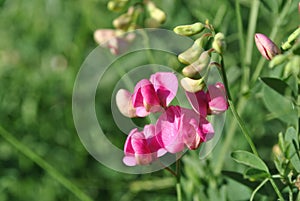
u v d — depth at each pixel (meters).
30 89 0.75
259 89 0.60
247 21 0.68
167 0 0.69
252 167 0.52
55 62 0.78
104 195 0.68
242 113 0.61
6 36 0.83
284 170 0.52
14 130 0.72
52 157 0.70
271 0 0.60
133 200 0.67
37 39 0.81
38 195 0.69
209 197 0.58
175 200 0.65
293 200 0.54
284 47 0.51
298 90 0.54
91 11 0.72
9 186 0.70
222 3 0.67
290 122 0.56
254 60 0.65
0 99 0.74
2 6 0.86
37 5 0.83
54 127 0.72
